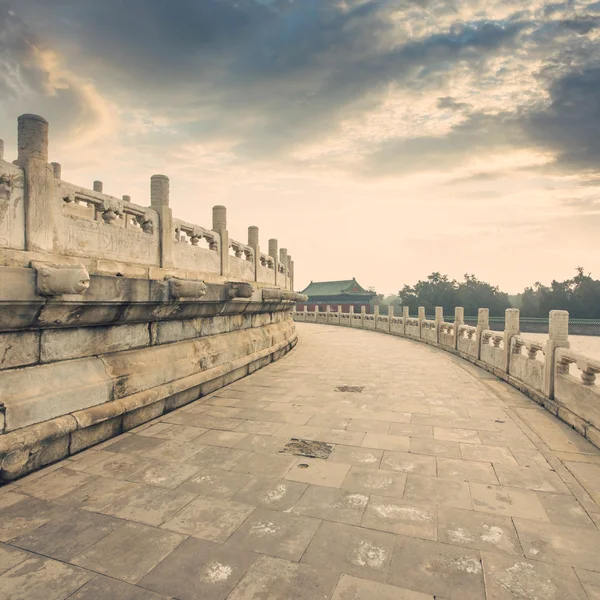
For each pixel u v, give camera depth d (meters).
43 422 4.59
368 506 3.79
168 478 4.36
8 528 3.39
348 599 2.61
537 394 7.64
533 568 2.93
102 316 5.64
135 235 6.73
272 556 3.04
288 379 9.78
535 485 4.25
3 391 4.32
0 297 4.07
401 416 6.70
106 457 4.91
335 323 33.34
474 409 7.14
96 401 5.34
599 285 46.81
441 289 59.97
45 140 4.97
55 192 5.14
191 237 8.73
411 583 2.76
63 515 3.60
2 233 4.47
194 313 7.98
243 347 10.12
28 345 4.76
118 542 3.21
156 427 6.06
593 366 5.55
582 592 2.68
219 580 2.78
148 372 6.40
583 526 3.49
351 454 5.06
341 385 9.10
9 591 2.66
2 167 4.45
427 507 3.79
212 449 5.20
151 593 2.66
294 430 5.96
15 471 4.22
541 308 49.31
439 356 14.17
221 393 8.27
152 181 7.51
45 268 4.38
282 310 15.39
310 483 4.26
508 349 9.63
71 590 2.68
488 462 4.83
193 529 3.40
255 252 12.45
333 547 3.16
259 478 4.38
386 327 25.09
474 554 3.09
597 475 4.49
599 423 5.46
